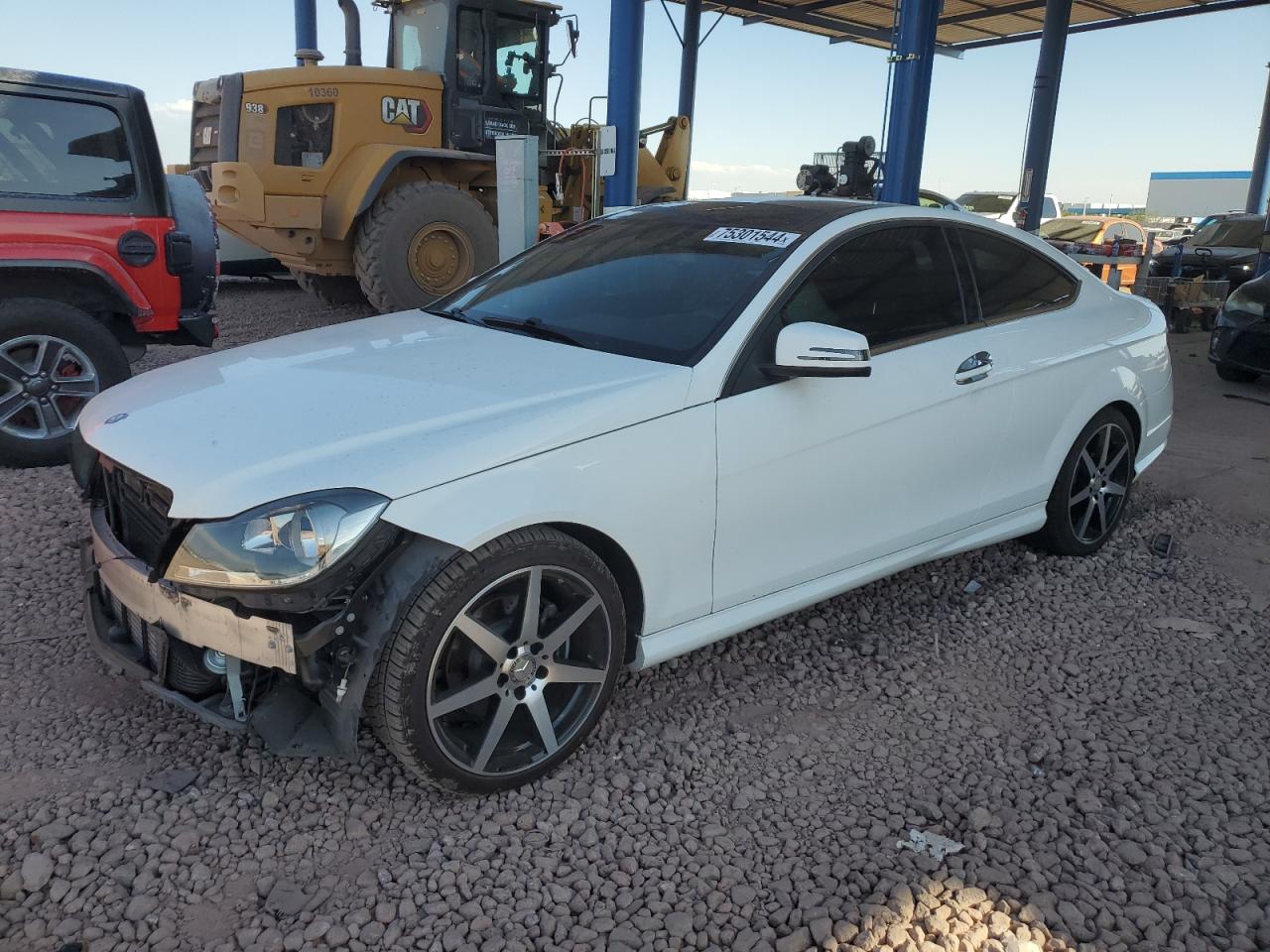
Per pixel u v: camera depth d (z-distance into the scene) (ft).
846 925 7.61
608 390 9.31
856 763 9.92
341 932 7.40
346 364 10.25
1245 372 30.30
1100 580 14.57
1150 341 15.47
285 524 7.75
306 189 31.89
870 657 12.12
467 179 34.06
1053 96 53.06
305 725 8.53
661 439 9.43
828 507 11.02
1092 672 11.87
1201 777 9.68
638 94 31.01
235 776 9.21
